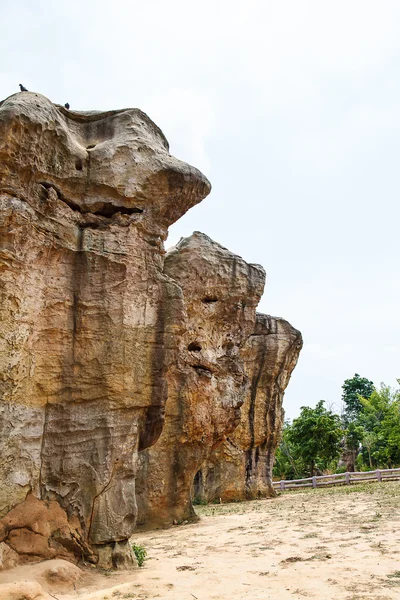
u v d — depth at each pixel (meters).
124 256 11.17
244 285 22.08
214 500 26.88
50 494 10.05
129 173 11.37
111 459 10.46
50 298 10.43
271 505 22.73
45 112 10.06
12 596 7.66
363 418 54.62
